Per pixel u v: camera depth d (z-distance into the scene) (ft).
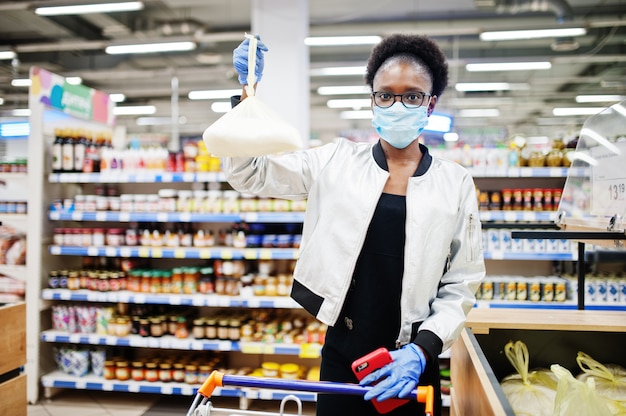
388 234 4.68
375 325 4.71
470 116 53.83
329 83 43.16
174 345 12.63
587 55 35.04
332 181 4.87
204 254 12.58
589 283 12.50
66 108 14.23
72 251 13.21
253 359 14.11
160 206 13.04
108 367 13.09
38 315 13.32
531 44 34.83
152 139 40.47
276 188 5.02
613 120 6.23
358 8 28.68
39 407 12.84
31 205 13.42
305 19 18.31
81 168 13.56
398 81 4.67
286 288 12.58
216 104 44.11
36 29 31.48
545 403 4.75
